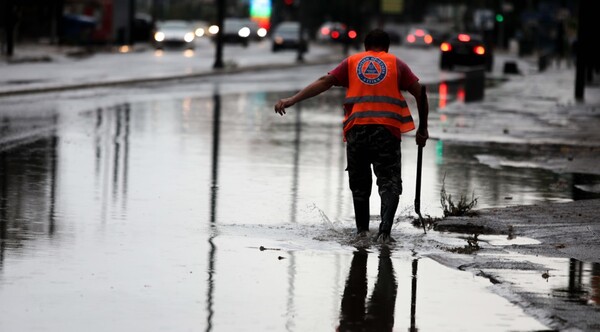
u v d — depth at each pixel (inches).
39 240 1013.2
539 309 780.0
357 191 1056.8
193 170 1546.5
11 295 806.5
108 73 4131.4
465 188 1435.8
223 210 1211.2
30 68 4370.1
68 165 1556.3
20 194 1282.0
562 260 962.1
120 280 862.5
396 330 730.8
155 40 7180.1
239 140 1985.7
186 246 1002.1
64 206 1208.2
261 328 732.0
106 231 1067.9
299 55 5876.0
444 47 5442.9
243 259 948.0
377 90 1032.2
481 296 825.5
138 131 2082.9
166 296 813.9
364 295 825.5
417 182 1114.1
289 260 947.3
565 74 5128.0
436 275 893.8
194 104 2849.4
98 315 757.9
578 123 2485.2
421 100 1044.5
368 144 1032.8
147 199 1274.6
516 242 1047.0
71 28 7037.4
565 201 1332.4
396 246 1015.6
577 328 729.6
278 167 1608.0
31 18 6535.4
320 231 1086.4
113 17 7180.1
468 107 2945.4
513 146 1998.0
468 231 1103.6
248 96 3240.7
